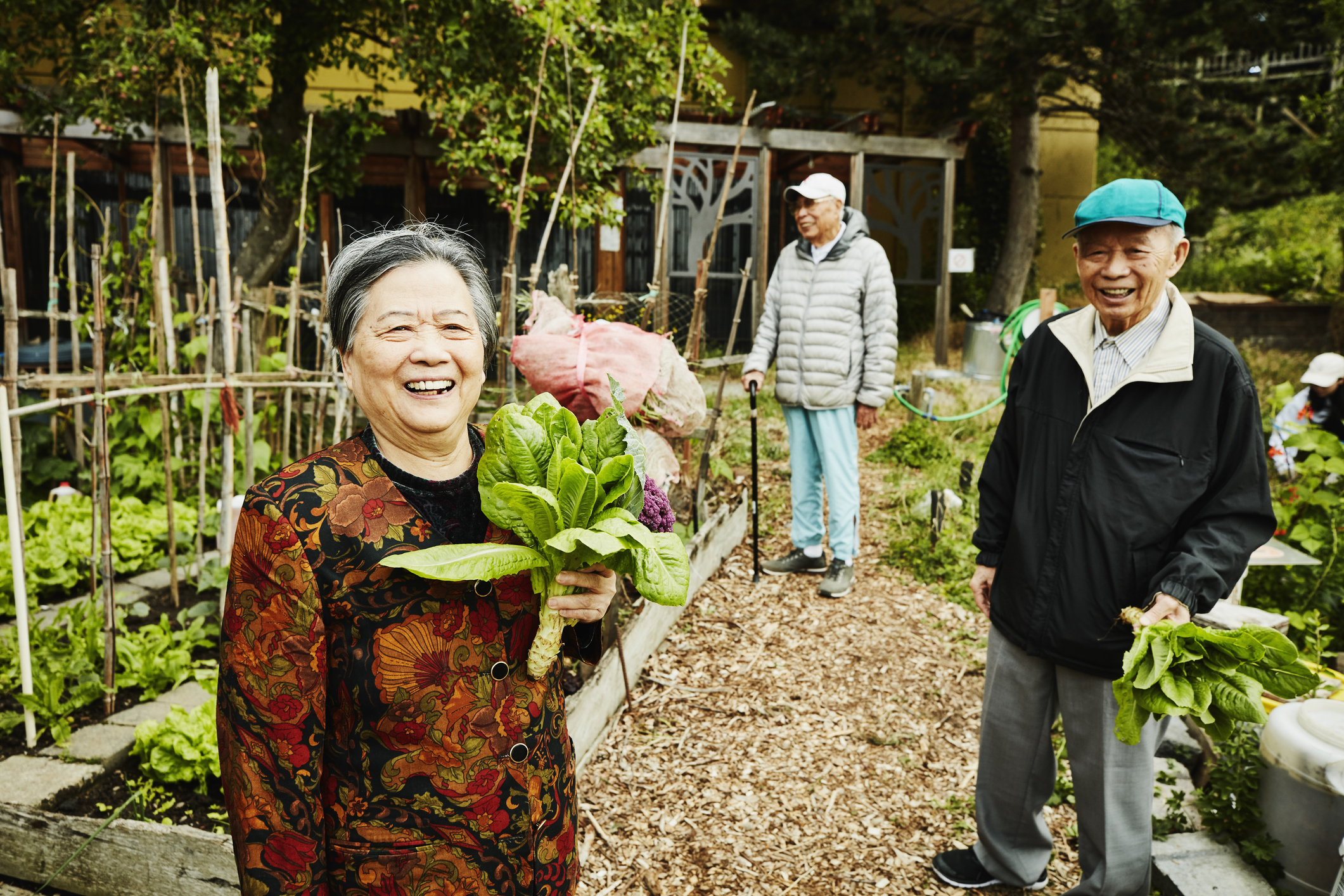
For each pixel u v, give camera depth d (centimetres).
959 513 549
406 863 121
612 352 291
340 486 120
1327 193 1238
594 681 310
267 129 712
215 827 246
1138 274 198
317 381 447
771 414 752
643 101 696
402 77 654
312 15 660
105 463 294
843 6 1042
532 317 315
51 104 620
